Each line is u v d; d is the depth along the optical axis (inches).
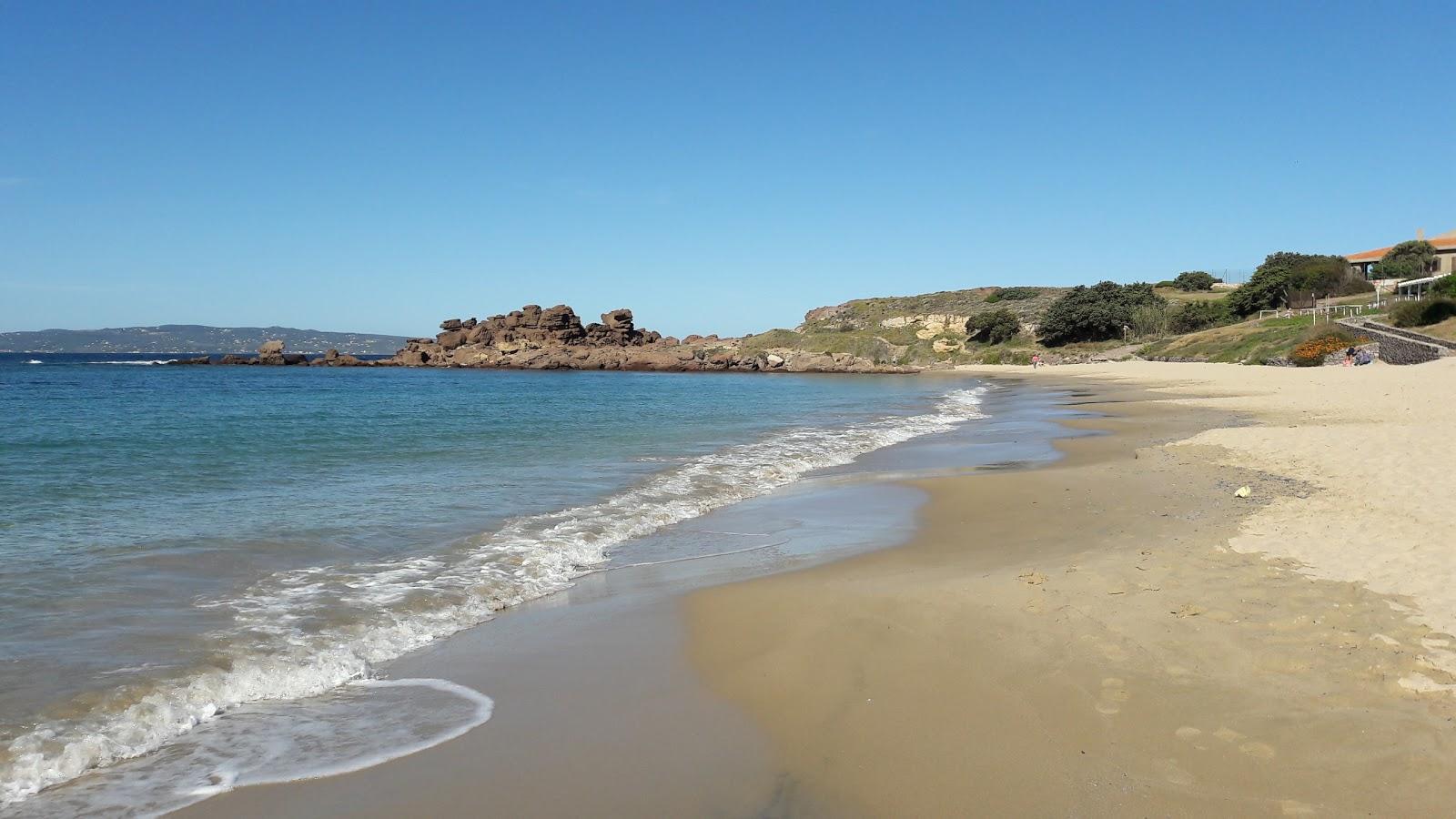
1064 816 155.6
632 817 162.4
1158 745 177.8
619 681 230.5
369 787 175.2
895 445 797.9
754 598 302.2
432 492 527.2
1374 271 3243.1
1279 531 352.2
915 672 225.3
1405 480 438.9
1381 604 250.8
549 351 4261.8
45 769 180.7
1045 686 210.2
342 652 250.1
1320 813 151.6
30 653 244.5
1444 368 1403.8
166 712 209.2
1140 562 315.3
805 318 5905.5
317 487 550.0
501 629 276.4
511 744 193.8
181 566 344.2
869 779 173.2
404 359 4402.1
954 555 355.9
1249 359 2326.5
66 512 457.7
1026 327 4197.8
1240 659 217.2
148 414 1272.1
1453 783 157.6
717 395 1926.7
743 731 198.1
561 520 443.5
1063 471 573.6
